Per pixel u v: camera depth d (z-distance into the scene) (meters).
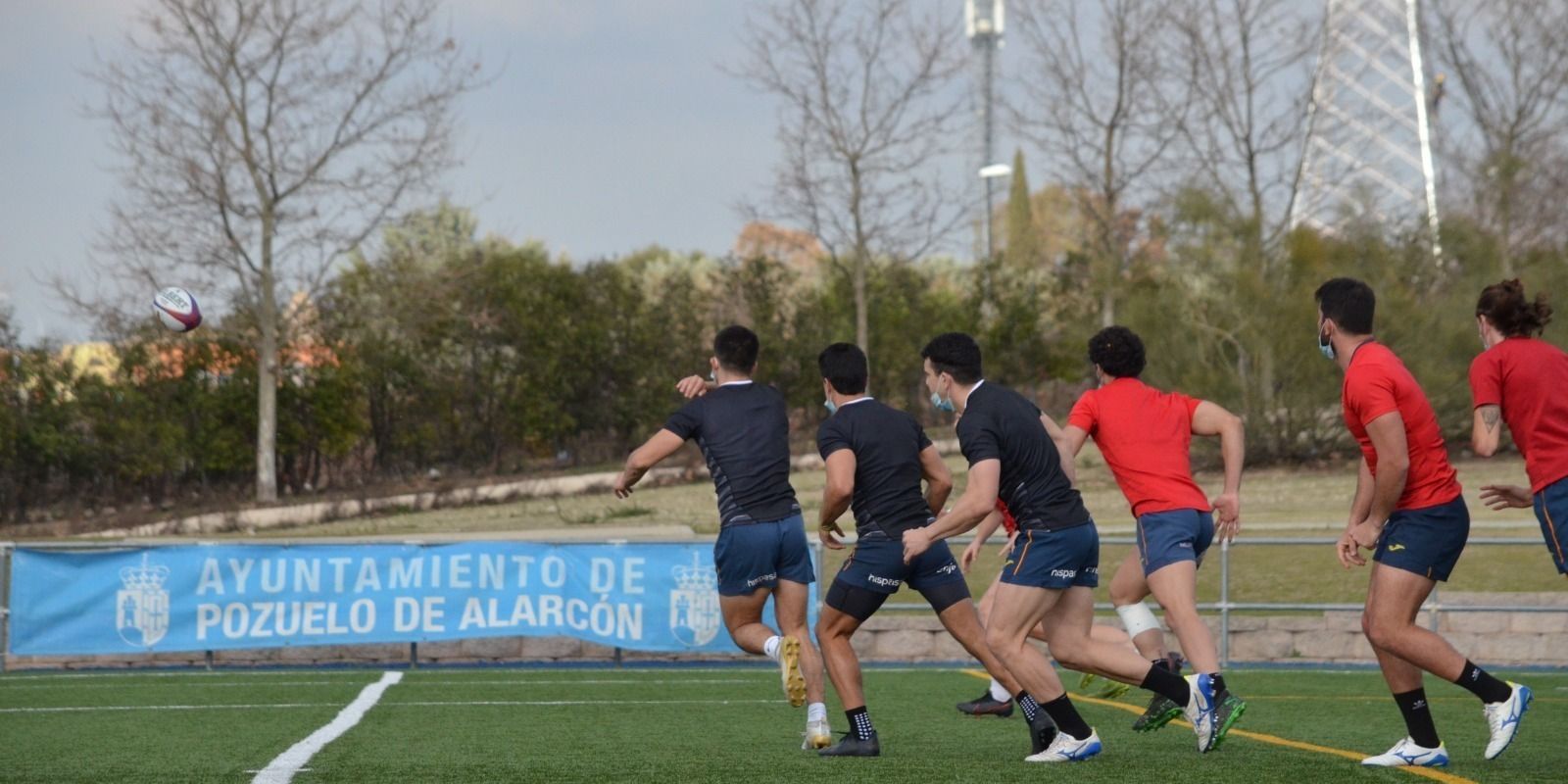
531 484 107.50
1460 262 114.06
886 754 21.61
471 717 28.34
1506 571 52.88
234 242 108.25
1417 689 19.06
